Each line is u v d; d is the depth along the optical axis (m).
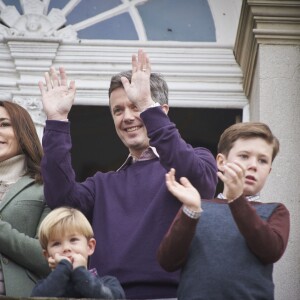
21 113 12.71
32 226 12.27
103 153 16.23
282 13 14.80
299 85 14.70
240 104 15.37
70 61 15.44
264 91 14.70
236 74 15.44
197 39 15.59
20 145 12.61
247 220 11.05
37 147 12.66
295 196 14.38
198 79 15.46
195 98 15.41
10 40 15.41
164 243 11.23
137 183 12.09
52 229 11.61
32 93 15.27
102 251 11.85
